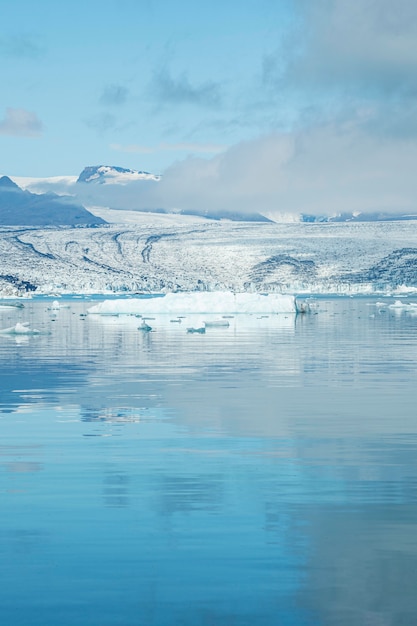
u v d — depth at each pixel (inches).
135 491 693.3
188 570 509.4
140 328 3503.9
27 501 661.3
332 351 2252.7
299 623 438.6
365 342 2650.1
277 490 695.1
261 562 522.0
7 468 778.8
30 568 513.3
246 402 1218.6
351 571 506.0
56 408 1163.9
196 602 464.1
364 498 668.1
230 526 594.6
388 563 519.2
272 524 598.2
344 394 1310.3
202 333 3255.4
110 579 495.8
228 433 962.1
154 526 594.9
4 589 482.0
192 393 1328.7
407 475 746.8
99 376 1601.9
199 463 799.1
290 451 856.9
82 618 445.7
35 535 575.5
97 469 773.9
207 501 661.3
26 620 443.5
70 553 539.5
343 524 597.6
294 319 4726.9
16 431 976.3
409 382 1480.1
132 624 438.6
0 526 595.8
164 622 440.8
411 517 615.2
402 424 1020.5
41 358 2054.6
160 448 872.3
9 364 1881.2
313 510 634.2
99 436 943.0
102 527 593.0
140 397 1279.5
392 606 457.7
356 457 826.8
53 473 757.9
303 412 1120.8
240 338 2898.6
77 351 2294.5
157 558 529.7
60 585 487.5
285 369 1734.7
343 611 451.5
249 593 475.2
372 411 1127.0
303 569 509.7
